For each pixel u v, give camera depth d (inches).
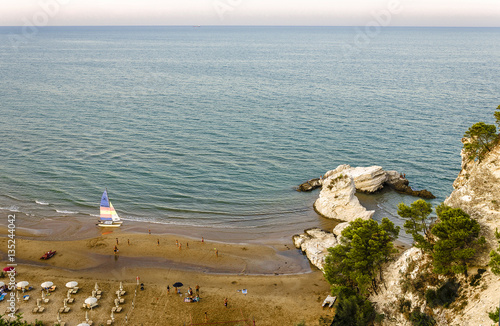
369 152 4598.9
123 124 5541.3
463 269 1851.6
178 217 3275.1
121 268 2546.8
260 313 2153.1
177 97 7293.3
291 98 7209.6
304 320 2096.5
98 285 2351.1
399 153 4562.0
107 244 2827.3
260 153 4574.3
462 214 1990.7
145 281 2417.6
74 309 2123.5
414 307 1968.5
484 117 5851.4
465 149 2299.5
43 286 2239.2
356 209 3216.0
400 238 2952.8
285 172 4114.2
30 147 4579.2
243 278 2476.6
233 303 2231.8
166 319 2087.8
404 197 3617.1
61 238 2908.5
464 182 2252.7
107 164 4185.5
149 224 3154.5
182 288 2359.7
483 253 1927.9
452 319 1791.3
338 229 3016.7
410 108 6402.6
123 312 2123.5
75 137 4958.2
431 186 3811.5
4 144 4640.8
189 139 4980.3
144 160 4313.5
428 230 2182.6
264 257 2741.1
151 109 6378.0
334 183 3292.3
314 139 5019.7
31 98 6904.5
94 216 3245.6
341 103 6786.4
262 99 7135.8
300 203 3531.0
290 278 2481.5
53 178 3843.5
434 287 1971.0
